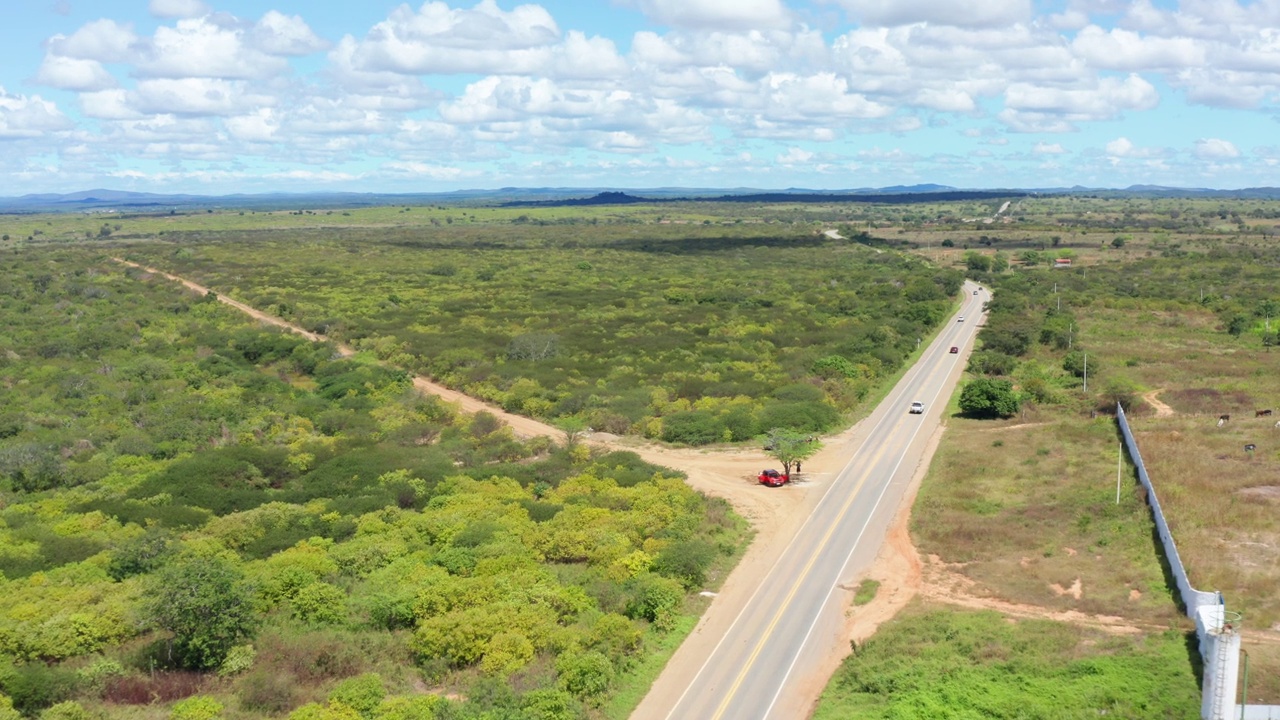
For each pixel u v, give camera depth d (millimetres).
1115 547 54250
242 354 117688
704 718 40094
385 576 51719
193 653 43062
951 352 122625
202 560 46906
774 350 116625
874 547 57875
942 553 56062
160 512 63094
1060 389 98938
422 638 44094
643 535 57469
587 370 106750
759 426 83875
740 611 50031
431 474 70562
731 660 44875
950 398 97875
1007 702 38656
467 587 48312
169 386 100812
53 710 37531
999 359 110562
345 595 49438
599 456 76125
